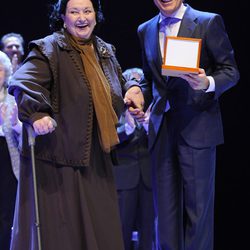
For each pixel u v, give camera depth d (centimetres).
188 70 738
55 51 721
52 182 720
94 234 714
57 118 716
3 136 972
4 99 981
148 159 1060
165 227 854
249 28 1384
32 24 1435
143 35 871
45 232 712
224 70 811
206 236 846
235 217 1436
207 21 818
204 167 832
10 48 1209
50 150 715
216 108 844
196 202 831
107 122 720
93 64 727
